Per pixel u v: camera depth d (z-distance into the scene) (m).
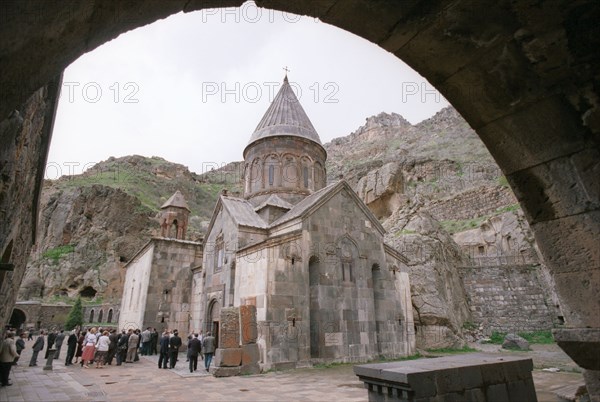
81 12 2.09
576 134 2.96
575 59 2.75
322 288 16.22
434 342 20.48
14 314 45.97
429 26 2.95
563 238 3.16
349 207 18.48
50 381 12.41
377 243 18.86
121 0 2.27
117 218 61.34
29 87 2.26
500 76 3.10
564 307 3.18
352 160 100.88
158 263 24.02
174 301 23.81
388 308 18.22
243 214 20.56
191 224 74.94
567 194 3.10
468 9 2.74
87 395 10.07
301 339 14.73
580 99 2.86
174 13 2.81
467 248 34.28
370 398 6.08
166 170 98.69
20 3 1.68
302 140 24.27
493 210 38.84
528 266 25.78
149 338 21.50
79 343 18.64
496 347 20.77
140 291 24.94
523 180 3.40
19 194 5.84
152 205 74.94
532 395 6.56
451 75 3.31
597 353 2.86
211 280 20.80
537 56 2.84
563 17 2.61
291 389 10.42
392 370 5.63
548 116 3.05
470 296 26.11
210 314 20.28
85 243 58.09
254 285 15.26
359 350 16.27
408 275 19.62
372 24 3.12
